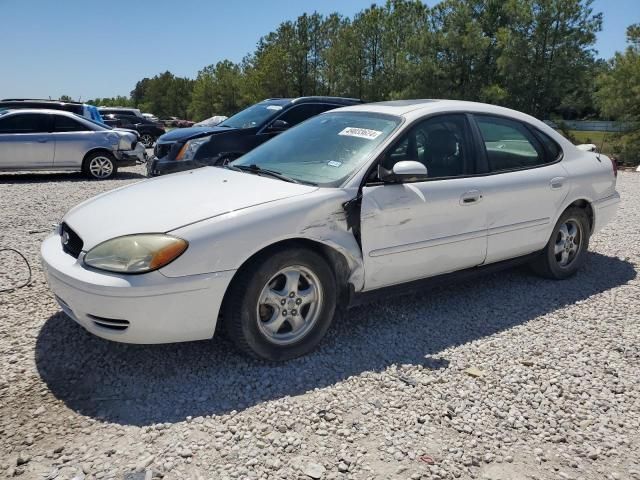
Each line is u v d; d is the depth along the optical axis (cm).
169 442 254
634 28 2273
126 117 2570
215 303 300
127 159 1222
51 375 309
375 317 404
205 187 356
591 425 281
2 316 385
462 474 241
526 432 273
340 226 339
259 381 310
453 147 407
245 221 306
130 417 273
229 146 829
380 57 3981
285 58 4450
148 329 292
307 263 328
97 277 289
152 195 350
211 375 314
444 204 382
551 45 2911
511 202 425
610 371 333
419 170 349
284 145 426
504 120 449
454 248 395
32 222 696
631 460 254
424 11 3716
